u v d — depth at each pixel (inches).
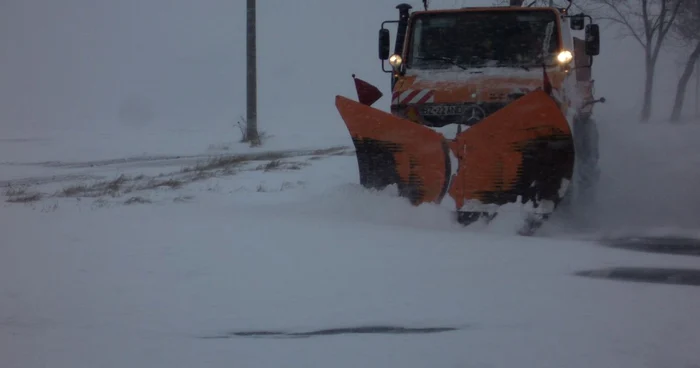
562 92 406.6
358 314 240.2
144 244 342.3
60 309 247.8
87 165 883.4
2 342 218.2
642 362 200.8
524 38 425.1
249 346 214.4
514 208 375.9
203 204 479.2
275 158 842.2
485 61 424.8
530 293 262.5
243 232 370.3
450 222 382.6
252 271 292.4
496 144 372.2
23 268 299.0
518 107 363.9
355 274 287.3
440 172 387.2
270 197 504.7
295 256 316.2
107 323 234.4
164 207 466.3
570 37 451.2
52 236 362.9
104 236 362.3
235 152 1043.3
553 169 367.2
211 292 265.1
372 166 406.3
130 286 273.1
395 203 401.1
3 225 396.8
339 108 402.0
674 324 229.6
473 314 239.9
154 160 932.0
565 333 222.5
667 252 332.5
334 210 428.8
